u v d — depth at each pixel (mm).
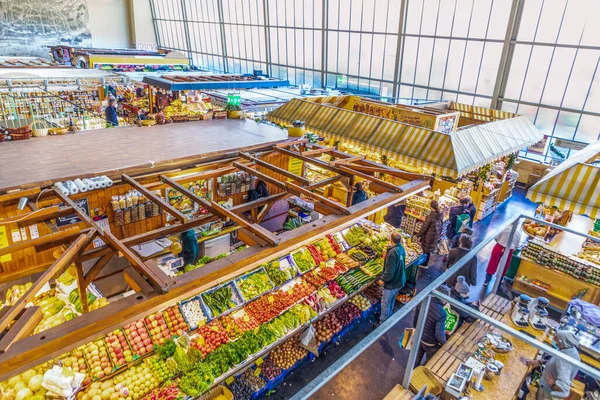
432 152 7570
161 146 6082
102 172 4820
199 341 4227
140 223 5691
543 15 10953
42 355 2260
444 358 4293
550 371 3881
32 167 4867
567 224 8289
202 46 25828
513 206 11031
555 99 11500
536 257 6359
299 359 4984
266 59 20703
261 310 4832
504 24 11734
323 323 5426
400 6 13781
